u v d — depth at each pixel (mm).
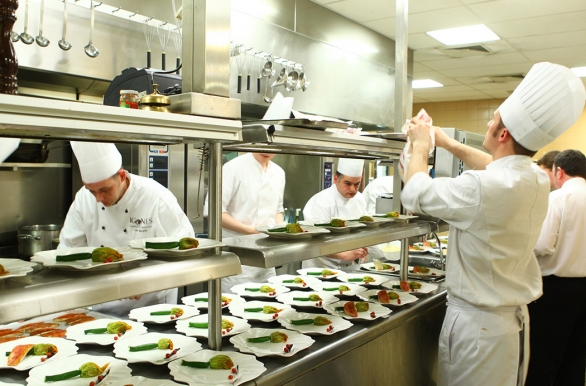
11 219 2863
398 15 2359
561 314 2658
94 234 2176
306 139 1469
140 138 1307
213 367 1212
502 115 1629
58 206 3088
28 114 823
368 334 1629
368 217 2055
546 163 3336
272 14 3559
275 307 1782
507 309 1654
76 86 2770
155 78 2023
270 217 3133
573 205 2574
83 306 886
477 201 1520
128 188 2123
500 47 4898
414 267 2598
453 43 4789
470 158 2043
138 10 2748
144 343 1369
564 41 4645
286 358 1340
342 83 4324
